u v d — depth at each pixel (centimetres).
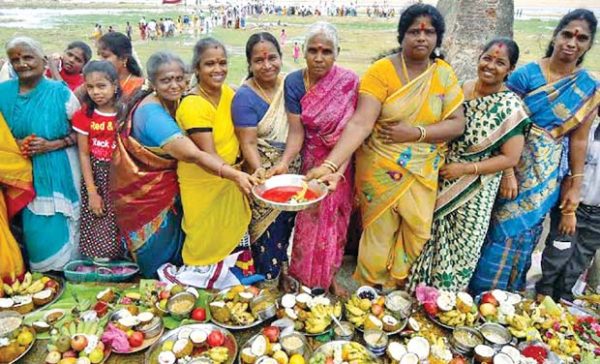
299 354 291
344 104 302
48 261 368
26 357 295
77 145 354
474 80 324
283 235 351
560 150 328
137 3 5703
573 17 301
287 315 317
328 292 362
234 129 319
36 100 336
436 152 317
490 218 346
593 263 404
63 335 297
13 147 338
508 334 316
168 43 2064
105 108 342
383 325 318
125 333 300
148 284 345
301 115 308
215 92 317
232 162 324
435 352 299
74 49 447
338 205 329
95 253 366
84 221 363
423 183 318
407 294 345
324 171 291
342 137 300
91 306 334
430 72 294
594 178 341
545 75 317
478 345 300
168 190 336
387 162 314
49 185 351
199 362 283
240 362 289
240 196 331
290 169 325
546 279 372
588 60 1284
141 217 340
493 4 594
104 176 349
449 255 346
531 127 321
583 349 319
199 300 338
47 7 4503
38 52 329
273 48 299
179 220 353
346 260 418
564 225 349
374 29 2883
